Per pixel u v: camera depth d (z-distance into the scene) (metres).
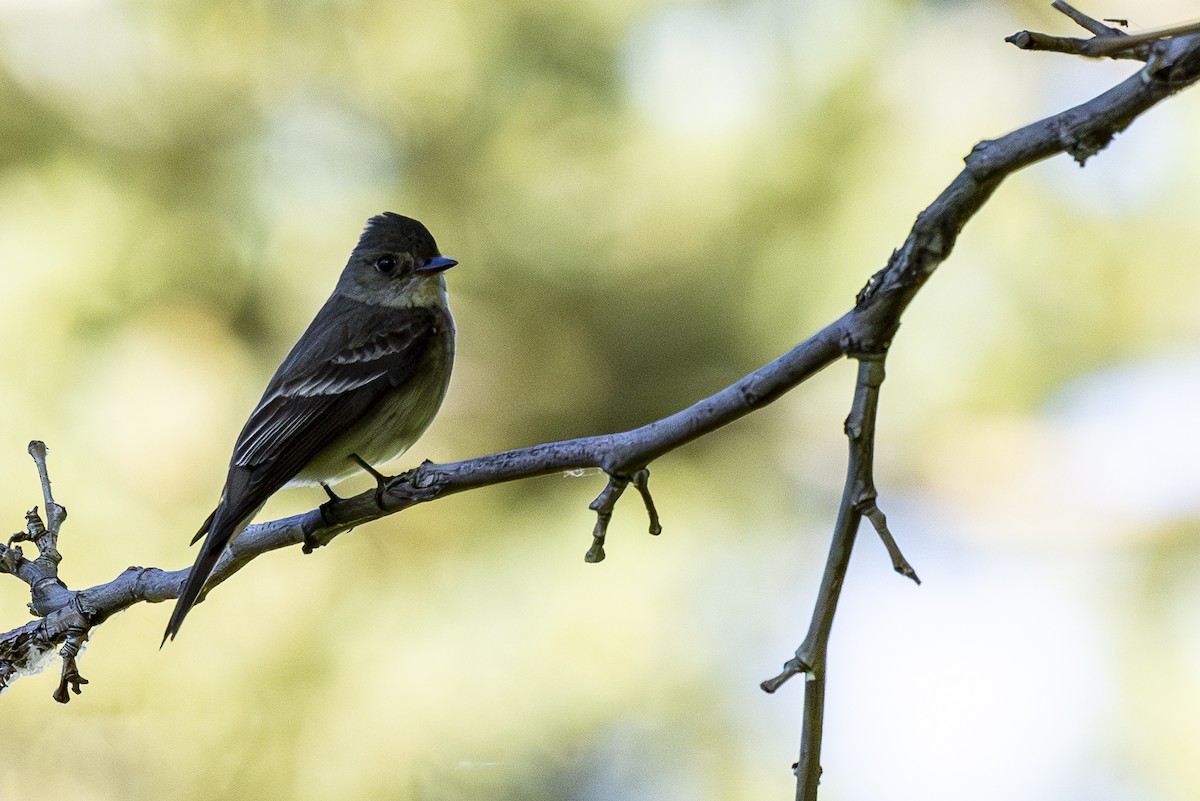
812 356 4.79
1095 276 12.62
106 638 11.70
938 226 4.52
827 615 4.71
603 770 12.20
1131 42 4.29
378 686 11.99
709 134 13.00
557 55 13.31
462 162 13.64
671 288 13.16
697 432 5.08
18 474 11.77
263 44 13.63
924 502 13.42
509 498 13.00
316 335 8.48
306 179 13.66
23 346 12.17
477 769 11.88
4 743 11.53
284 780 11.66
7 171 12.84
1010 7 12.79
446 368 8.69
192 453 12.23
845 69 12.72
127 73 13.37
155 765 11.62
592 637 12.29
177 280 12.95
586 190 13.32
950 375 12.81
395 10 13.51
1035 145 4.41
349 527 6.44
